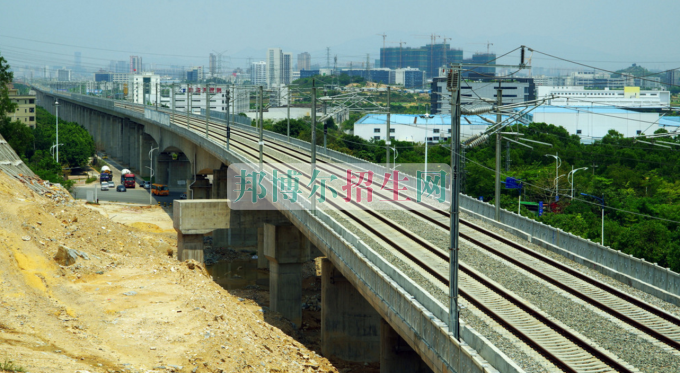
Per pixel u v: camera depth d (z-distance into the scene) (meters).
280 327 54.84
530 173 84.62
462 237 44.41
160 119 117.19
